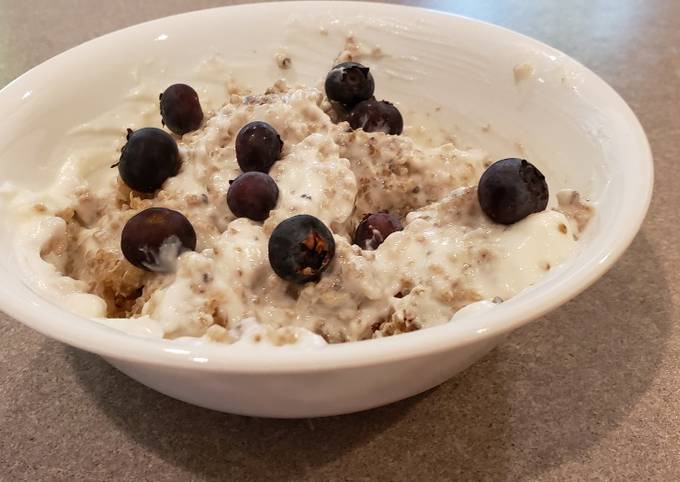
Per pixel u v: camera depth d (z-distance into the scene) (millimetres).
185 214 180
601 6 358
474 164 200
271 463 150
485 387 166
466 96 224
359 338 158
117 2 364
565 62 202
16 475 149
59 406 164
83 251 184
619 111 180
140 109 228
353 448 153
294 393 125
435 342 112
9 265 155
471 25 222
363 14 236
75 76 211
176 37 233
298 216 154
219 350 111
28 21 345
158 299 155
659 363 171
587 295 192
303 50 240
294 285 159
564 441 153
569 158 192
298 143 194
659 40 322
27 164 194
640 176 154
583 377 168
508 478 146
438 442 154
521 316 117
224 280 158
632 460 149
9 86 197
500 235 161
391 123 212
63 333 117
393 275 162
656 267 200
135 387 168
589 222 159
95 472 149
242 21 239
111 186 206
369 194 194
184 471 149
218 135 199
